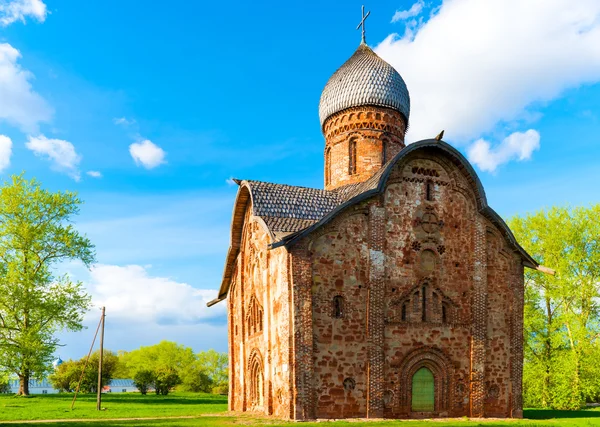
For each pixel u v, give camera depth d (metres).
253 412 26.12
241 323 29.31
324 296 23.22
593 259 35.44
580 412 29.00
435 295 25.36
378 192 24.64
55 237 38.97
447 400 24.39
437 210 26.23
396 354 23.89
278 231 23.89
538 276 37.34
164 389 52.06
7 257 37.81
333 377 22.56
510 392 25.62
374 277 23.97
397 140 32.62
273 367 23.92
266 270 25.56
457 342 25.11
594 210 36.50
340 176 31.94
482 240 26.47
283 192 26.91
